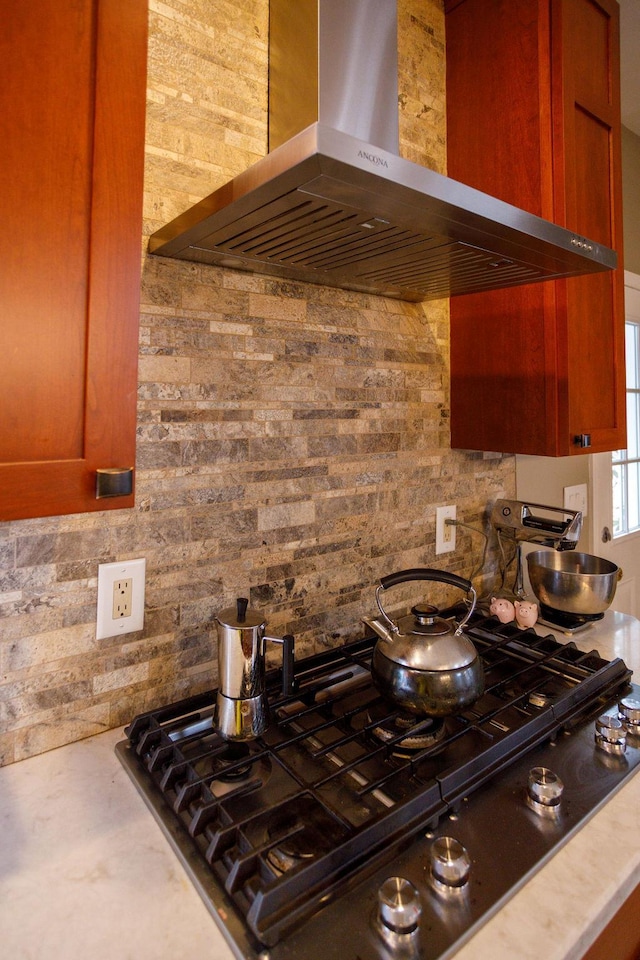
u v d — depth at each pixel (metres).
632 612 2.42
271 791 0.77
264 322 1.07
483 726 0.92
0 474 0.54
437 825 0.69
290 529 1.13
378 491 1.30
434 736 0.89
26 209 0.54
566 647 1.16
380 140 0.92
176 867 0.64
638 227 2.36
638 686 1.04
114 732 0.92
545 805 0.72
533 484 1.76
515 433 1.32
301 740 0.86
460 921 0.56
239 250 0.91
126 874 0.63
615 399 1.43
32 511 0.56
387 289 1.21
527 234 0.83
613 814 0.73
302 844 0.66
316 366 1.16
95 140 0.58
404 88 1.33
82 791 0.78
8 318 0.54
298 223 0.78
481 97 1.34
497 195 1.32
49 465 0.57
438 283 1.15
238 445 1.04
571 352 1.26
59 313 0.57
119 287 0.60
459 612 1.41
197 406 0.98
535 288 1.27
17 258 0.54
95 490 0.59
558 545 1.40
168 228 0.86
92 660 0.90
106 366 0.60
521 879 0.61
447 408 1.46
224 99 1.00
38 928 0.57
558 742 0.87
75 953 0.54
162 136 0.93
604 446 1.39
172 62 0.94
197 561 1.00
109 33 0.59
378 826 0.65
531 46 1.23
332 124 0.87
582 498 2.02
